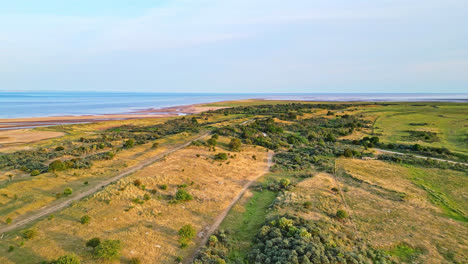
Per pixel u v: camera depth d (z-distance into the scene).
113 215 33.06
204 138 80.69
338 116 134.88
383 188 47.91
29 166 58.56
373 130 106.88
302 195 42.97
